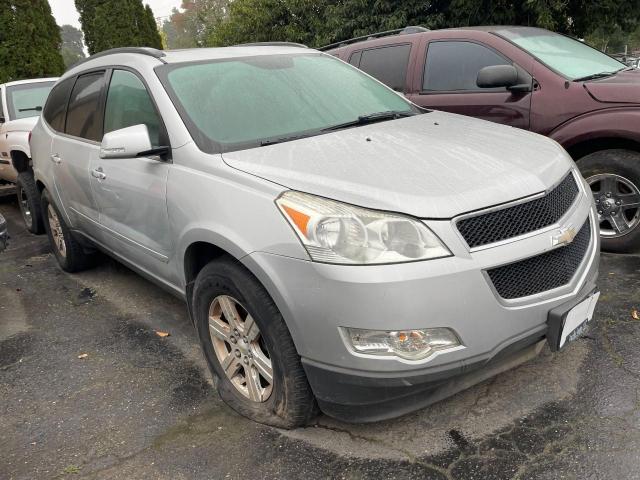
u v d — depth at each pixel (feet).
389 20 37.22
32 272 17.80
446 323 7.17
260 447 8.64
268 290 7.89
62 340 12.92
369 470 8.00
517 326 7.60
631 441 7.99
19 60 46.34
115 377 11.10
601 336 10.63
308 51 13.43
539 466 7.75
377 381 7.33
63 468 8.59
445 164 8.44
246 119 10.41
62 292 15.85
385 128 10.52
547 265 7.89
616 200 13.99
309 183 8.03
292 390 8.22
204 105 10.45
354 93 12.23
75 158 13.66
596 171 14.08
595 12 35.06
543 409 8.86
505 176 8.11
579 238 8.57
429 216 7.29
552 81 14.75
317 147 9.35
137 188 10.80
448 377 7.38
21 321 14.16
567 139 14.33
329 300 7.26
